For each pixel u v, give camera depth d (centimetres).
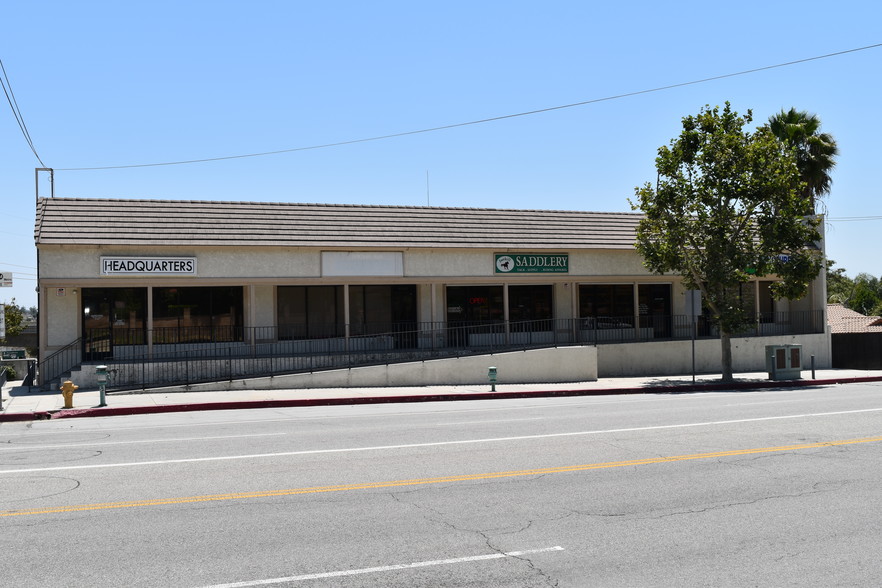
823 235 3238
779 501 845
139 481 953
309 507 821
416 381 2391
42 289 2300
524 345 2684
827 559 647
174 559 649
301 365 2400
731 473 991
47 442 1294
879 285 9431
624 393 2327
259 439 1303
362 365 2386
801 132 3319
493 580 596
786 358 2630
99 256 2286
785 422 1477
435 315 2831
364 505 829
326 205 2688
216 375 2286
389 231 2636
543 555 657
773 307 3400
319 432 1390
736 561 642
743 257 2441
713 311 2562
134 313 2478
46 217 2312
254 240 2434
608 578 602
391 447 1201
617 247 2873
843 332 3456
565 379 2567
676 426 1429
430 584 588
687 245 2706
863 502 839
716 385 2438
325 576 605
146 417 1736
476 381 2459
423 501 847
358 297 2780
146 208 2452
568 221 2959
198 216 2472
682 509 811
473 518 776
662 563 637
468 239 2702
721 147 2423
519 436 1310
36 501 851
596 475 980
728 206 2483
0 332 1891
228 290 2598
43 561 645
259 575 608
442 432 1370
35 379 2447
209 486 923
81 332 2400
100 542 698
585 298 3044
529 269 2783
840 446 1192
